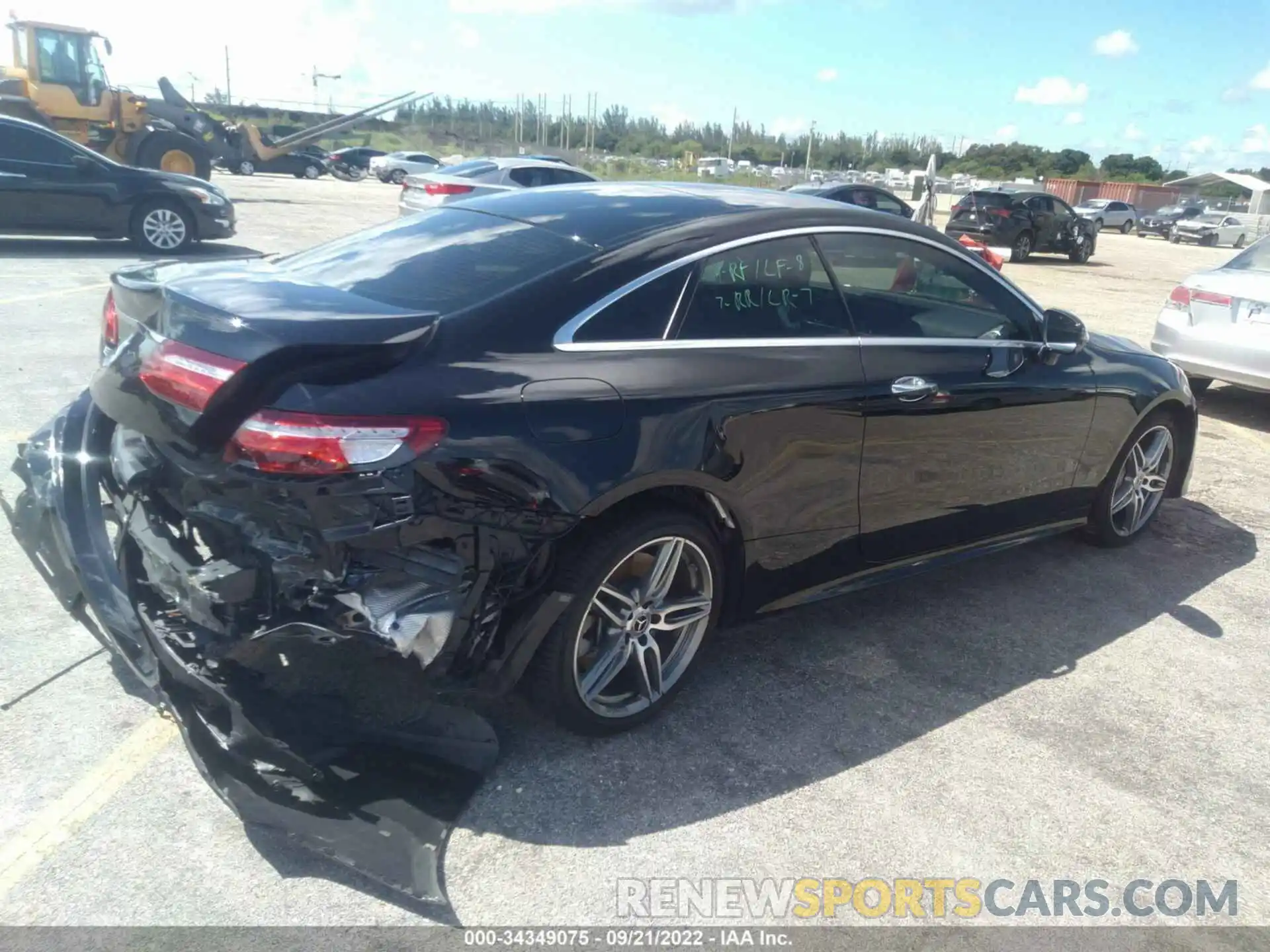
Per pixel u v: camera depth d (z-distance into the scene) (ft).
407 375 8.18
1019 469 13.61
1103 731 11.07
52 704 9.97
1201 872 8.95
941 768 10.14
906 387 11.57
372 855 8.00
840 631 12.96
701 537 10.12
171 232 40.52
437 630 8.20
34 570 12.66
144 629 8.95
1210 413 26.50
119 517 9.89
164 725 9.79
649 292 9.80
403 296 9.34
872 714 11.03
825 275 11.32
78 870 7.90
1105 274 67.21
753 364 10.25
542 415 8.64
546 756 9.73
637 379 9.36
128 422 8.46
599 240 10.11
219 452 7.80
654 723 10.48
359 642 8.13
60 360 22.02
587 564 9.14
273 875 8.00
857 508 11.61
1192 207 130.52
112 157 60.08
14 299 28.32
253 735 8.29
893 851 8.89
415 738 9.30
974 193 73.61
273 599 8.25
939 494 12.55
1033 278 60.70
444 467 8.06
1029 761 10.39
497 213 11.15
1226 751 10.86
